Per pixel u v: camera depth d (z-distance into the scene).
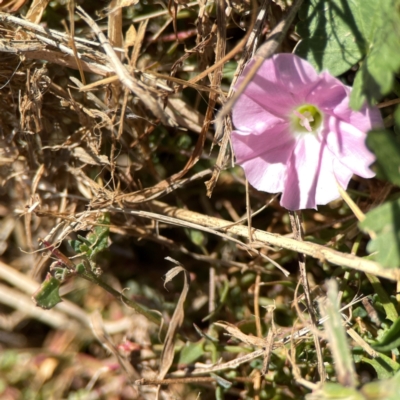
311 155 0.42
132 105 0.44
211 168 0.43
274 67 0.41
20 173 0.45
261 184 0.42
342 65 0.42
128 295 0.46
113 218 0.45
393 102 0.42
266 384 0.44
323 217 0.45
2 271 0.46
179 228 0.46
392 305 0.42
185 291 0.43
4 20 0.43
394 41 0.40
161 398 0.44
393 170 0.40
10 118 0.44
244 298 0.45
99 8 0.44
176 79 0.42
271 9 0.43
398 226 0.40
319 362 0.42
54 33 0.43
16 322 0.46
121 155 0.45
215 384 0.44
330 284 0.41
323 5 0.42
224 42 0.43
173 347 0.44
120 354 0.45
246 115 0.42
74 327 0.45
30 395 0.45
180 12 0.44
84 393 0.45
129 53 0.44
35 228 0.45
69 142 0.44
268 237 0.43
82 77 0.43
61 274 0.43
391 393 0.40
